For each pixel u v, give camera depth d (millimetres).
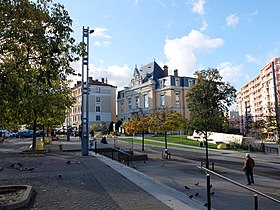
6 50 8297
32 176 12836
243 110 144250
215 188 12914
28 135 62219
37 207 7562
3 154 24344
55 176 12828
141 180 11922
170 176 16219
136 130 33375
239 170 19125
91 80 90188
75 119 90750
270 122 15117
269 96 100625
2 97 7887
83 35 24750
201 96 47688
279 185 14195
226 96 48625
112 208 7508
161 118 31375
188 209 7473
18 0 8172
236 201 10523
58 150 28469
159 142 44594
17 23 8234
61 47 8883
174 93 71438
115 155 24922
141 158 23766
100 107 88375
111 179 12086
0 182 11336
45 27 8633
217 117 22000
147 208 7512
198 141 44031
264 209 9453
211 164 20297
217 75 50531
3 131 61188
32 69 8852
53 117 26688
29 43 8312
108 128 81562
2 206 7098
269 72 100438
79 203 8016
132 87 82312
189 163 22391
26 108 10094
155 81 75875
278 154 29688
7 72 8039
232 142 38531
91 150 27984
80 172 14070
